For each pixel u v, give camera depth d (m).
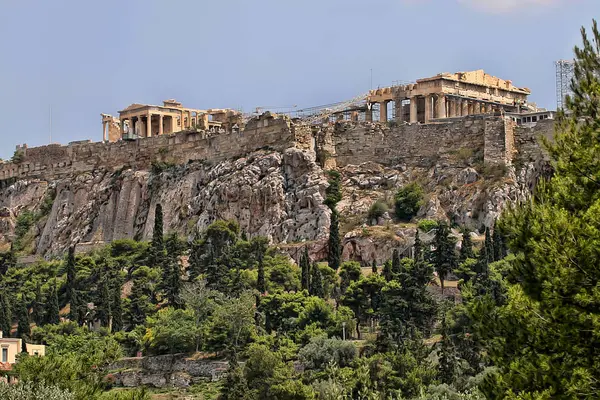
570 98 131.50
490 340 126.38
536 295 122.62
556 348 119.31
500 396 120.56
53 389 166.75
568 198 125.50
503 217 130.25
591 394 113.69
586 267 118.50
